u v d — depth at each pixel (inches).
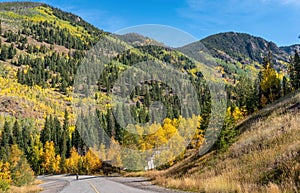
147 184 1007.6
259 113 1610.5
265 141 956.6
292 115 1169.4
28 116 5910.4
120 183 1146.0
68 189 1003.9
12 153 2214.6
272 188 479.2
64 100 7362.2
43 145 4296.3
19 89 7047.2
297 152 637.3
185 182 800.3
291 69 3157.0
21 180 2107.5
